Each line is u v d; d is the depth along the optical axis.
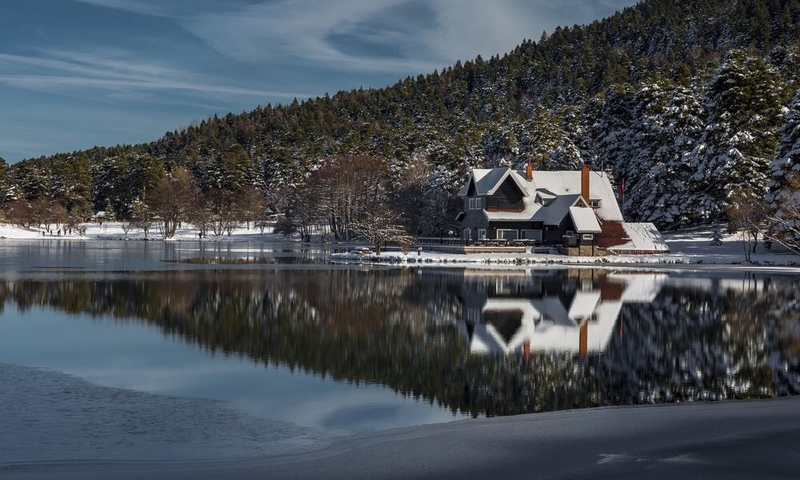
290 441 14.73
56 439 14.68
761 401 18.12
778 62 185.88
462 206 107.12
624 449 13.77
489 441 14.38
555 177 95.94
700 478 12.07
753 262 75.62
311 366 22.45
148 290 43.47
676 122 101.06
